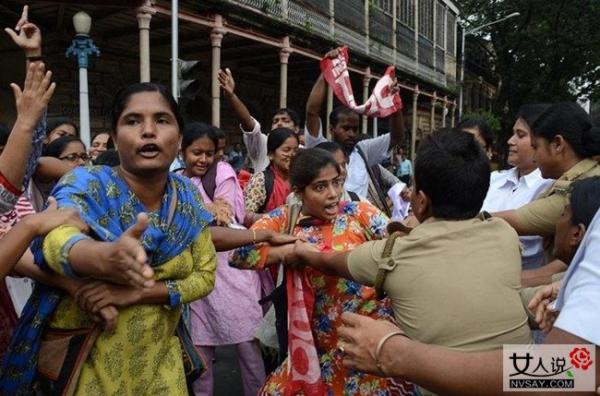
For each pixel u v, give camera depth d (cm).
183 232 170
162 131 162
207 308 327
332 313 225
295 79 1948
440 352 131
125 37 1225
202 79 1520
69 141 339
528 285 222
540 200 252
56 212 148
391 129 450
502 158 2728
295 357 223
